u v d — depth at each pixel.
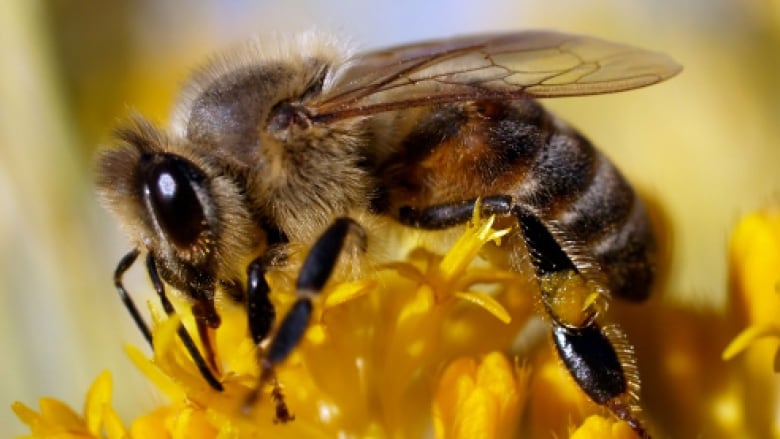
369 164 0.06
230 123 0.06
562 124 0.06
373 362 0.06
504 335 0.06
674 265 0.06
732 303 0.06
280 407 0.05
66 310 0.07
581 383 0.06
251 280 0.05
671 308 0.06
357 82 0.06
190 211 0.05
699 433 0.06
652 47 0.07
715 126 0.07
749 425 0.06
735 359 0.06
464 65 0.06
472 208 0.06
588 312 0.06
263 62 0.06
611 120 0.07
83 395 0.07
